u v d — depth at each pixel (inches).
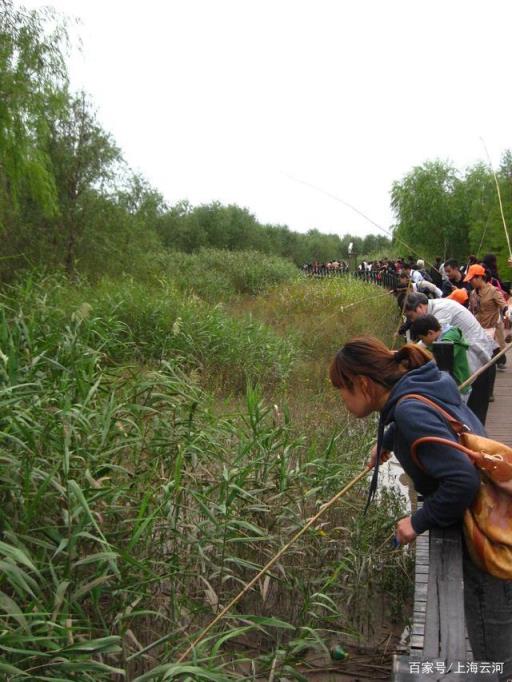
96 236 840.3
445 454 108.9
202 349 468.4
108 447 178.4
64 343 217.6
